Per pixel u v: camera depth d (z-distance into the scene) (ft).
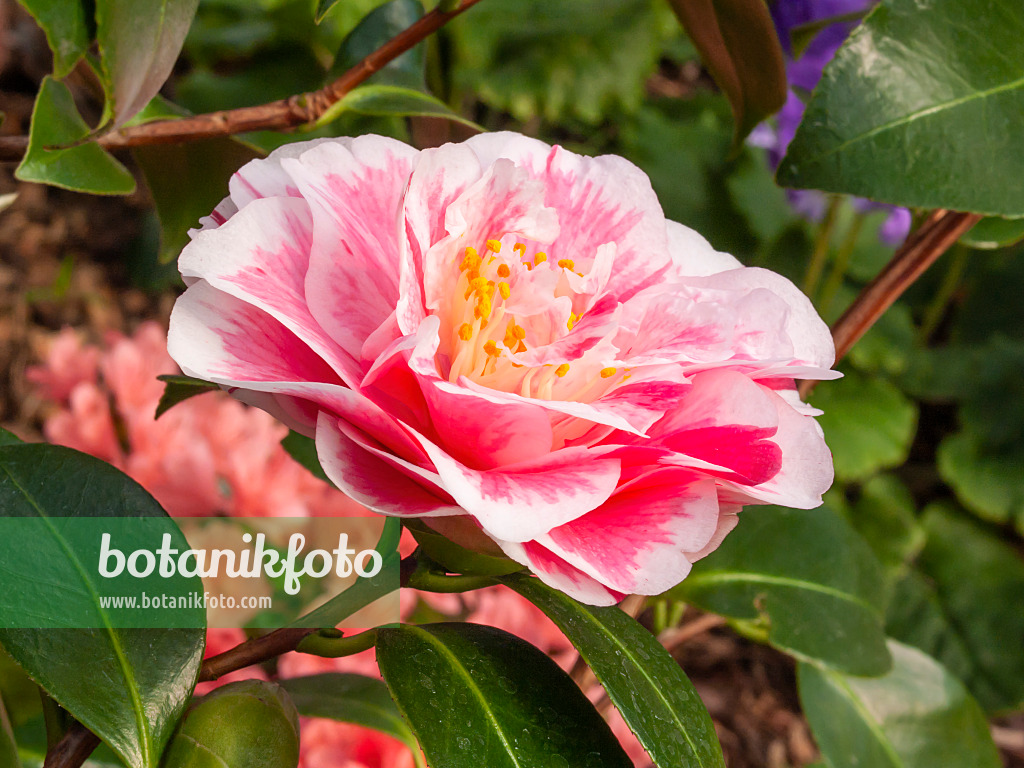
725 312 0.91
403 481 0.86
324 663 1.38
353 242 0.89
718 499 0.90
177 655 0.89
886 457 2.92
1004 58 0.96
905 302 3.54
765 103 1.16
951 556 3.00
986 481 3.05
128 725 0.87
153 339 1.79
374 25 1.17
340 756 1.26
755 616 1.18
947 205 0.95
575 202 0.98
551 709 0.88
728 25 1.09
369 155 0.93
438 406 0.85
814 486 0.89
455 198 0.91
